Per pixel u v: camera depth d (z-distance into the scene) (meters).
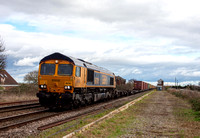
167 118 12.88
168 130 9.55
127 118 12.58
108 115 12.58
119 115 13.61
